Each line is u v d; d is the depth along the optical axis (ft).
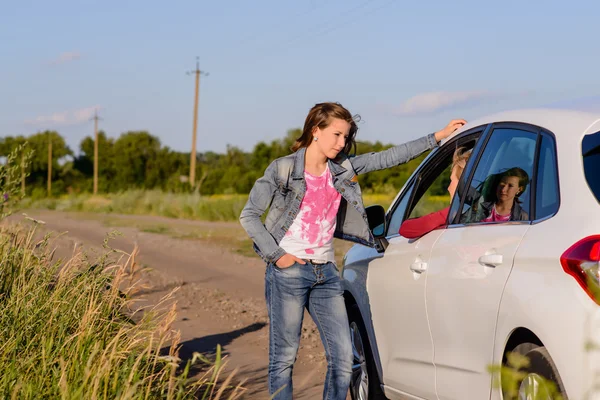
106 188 400.67
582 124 12.52
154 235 83.87
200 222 115.75
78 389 13.89
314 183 16.29
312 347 27.84
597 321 10.73
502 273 12.73
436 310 14.75
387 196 112.37
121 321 19.61
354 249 19.86
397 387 16.85
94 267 21.40
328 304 16.42
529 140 13.61
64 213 164.96
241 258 60.23
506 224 13.33
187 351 26.55
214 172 288.51
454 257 14.33
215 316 33.96
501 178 13.96
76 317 18.51
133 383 15.40
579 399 10.84
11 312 18.39
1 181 25.89
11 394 14.65
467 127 16.16
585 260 11.02
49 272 20.98
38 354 16.61
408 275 16.03
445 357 14.55
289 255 16.14
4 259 21.29
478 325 13.30
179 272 50.44
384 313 17.22
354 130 16.74
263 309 36.04
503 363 12.64
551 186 12.54
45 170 382.22
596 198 11.53
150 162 405.39
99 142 434.71
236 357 25.80
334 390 16.30
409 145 17.16
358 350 19.17
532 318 11.72
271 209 16.39
